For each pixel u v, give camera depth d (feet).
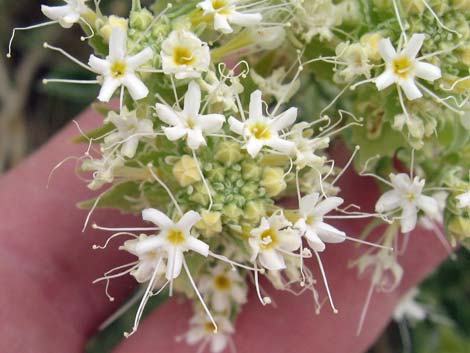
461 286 0.50
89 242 0.39
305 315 0.37
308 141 0.26
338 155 0.34
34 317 0.38
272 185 0.26
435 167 0.30
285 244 0.25
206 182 0.25
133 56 0.24
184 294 0.36
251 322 0.37
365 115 0.30
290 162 0.26
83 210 0.39
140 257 0.26
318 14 0.29
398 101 0.28
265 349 0.36
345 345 0.37
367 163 0.30
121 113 0.25
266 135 0.25
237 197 0.26
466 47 0.27
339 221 0.36
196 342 0.36
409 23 0.27
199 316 0.34
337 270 0.37
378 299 0.38
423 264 0.39
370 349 0.51
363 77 0.28
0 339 0.37
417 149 0.28
